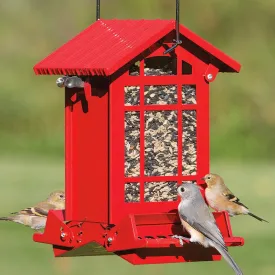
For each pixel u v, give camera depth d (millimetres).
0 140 35188
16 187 29953
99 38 12875
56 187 29969
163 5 37094
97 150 12508
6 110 35406
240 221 26859
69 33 36875
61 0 37156
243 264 22891
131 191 12422
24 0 37156
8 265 22219
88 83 12438
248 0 36688
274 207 27844
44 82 35938
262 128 34938
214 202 15766
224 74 35438
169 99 12578
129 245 11836
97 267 22781
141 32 12508
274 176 31531
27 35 36625
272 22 36594
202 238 12133
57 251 12930
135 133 12422
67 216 12734
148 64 12555
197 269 22578
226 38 36625
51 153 34875
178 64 12555
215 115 35156
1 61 36031
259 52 36000
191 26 36938
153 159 12555
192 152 12742
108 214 12352
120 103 12289
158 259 12203
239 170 32625
